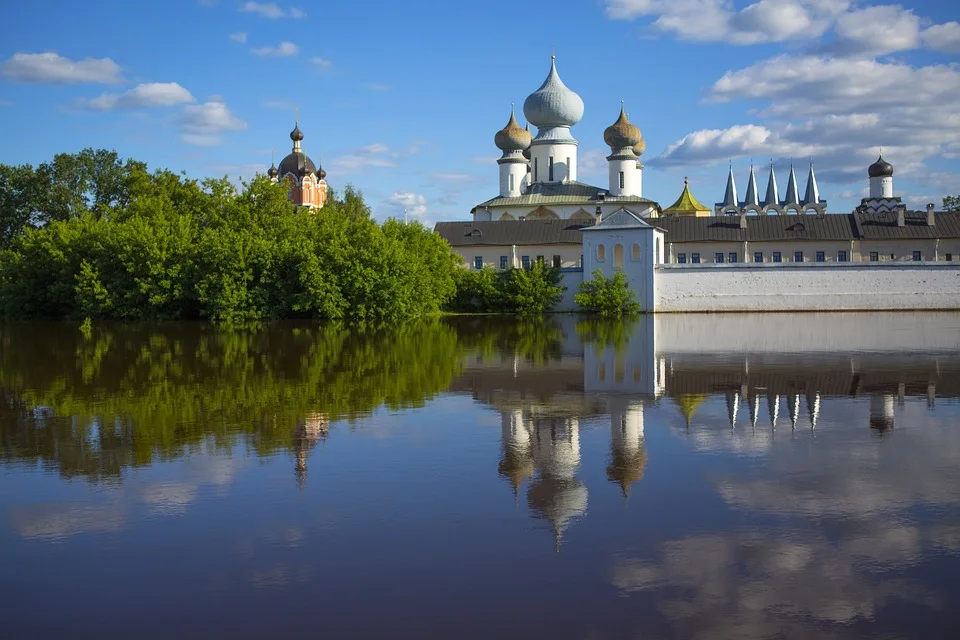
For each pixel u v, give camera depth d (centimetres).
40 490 1664
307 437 2123
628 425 2252
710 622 1066
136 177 9275
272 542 1353
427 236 8700
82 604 1139
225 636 1045
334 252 7206
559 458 1878
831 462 1819
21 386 3106
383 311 7188
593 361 3797
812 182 15338
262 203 8594
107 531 1417
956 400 2616
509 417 2378
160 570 1248
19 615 1109
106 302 7381
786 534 1365
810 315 7675
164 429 2241
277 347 4694
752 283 8525
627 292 8344
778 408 2497
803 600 1126
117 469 1817
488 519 1453
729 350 4250
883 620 1072
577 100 12050
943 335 5094
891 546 1311
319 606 1121
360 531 1398
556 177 12006
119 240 7519
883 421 2281
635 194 11788
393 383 3095
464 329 6225
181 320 7475
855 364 3559
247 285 7288
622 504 1530
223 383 3128
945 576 1198
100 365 3812
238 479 1723
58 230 8012
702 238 9556
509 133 12338
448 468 1797
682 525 1412
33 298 7931
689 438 2080
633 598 1135
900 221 9338
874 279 8412
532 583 1184
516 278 8662
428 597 1144
